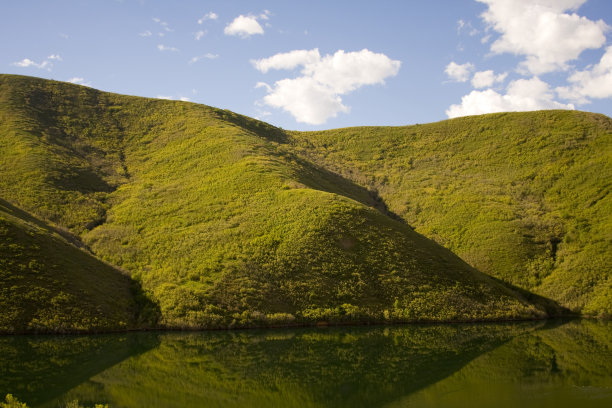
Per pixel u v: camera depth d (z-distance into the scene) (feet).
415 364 102.68
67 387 79.77
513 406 75.72
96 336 122.52
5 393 74.79
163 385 83.87
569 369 98.63
